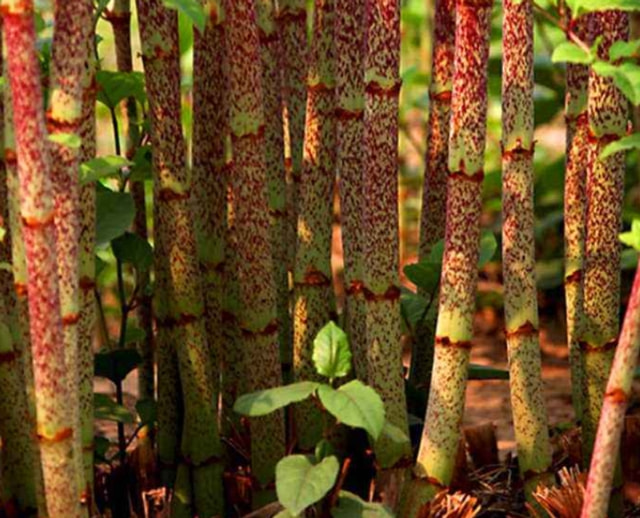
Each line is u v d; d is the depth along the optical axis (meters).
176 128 1.37
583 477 1.38
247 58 1.33
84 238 1.29
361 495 1.46
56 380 1.20
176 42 1.36
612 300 1.39
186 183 1.38
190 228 1.39
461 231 1.29
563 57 1.14
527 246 1.34
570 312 1.46
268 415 1.40
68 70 1.19
